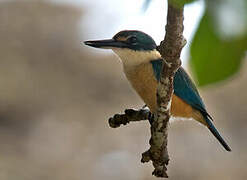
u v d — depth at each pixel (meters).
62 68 20.30
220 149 15.55
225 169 14.86
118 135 17.22
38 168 16.50
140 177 15.31
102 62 20.39
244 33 1.52
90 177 16.08
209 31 1.55
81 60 20.62
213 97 16.41
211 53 1.57
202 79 1.59
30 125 18.38
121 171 15.66
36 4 21.11
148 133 17.05
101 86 19.89
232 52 1.56
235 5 1.51
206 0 1.54
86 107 19.14
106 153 16.80
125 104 19.20
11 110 18.55
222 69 1.58
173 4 1.58
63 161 16.73
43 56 20.25
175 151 15.38
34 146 17.42
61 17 20.80
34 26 20.73
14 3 20.83
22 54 20.05
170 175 15.02
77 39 20.92
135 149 16.53
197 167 14.99
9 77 19.17
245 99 16.23
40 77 19.69
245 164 15.10
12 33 20.16
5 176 15.86
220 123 16.09
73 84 19.73
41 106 19.05
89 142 17.52
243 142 15.73
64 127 18.27
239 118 16.20
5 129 18.12
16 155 16.97
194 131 15.77
